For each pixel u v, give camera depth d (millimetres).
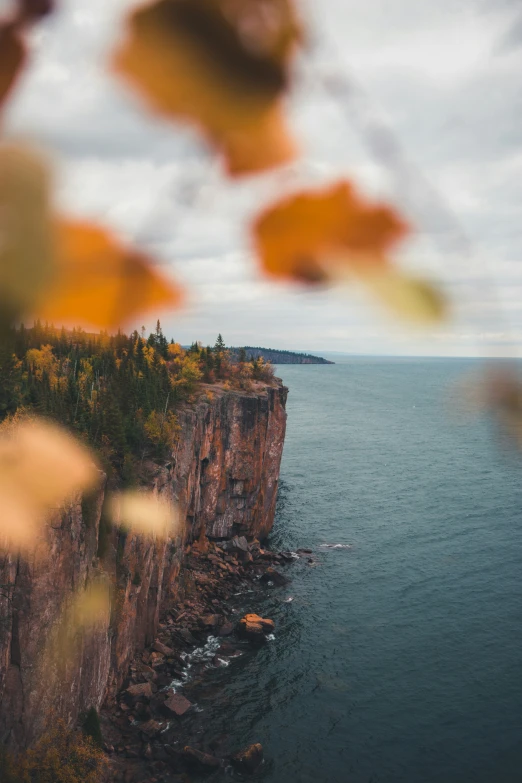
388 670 53031
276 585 72000
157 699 47438
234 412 85000
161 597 61375
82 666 40094
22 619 33312
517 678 51781
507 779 40562
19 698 34062
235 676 52125
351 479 125812
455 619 62594
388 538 88438
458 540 86688
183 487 67938
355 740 43906
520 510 101062
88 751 36219
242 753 41062
